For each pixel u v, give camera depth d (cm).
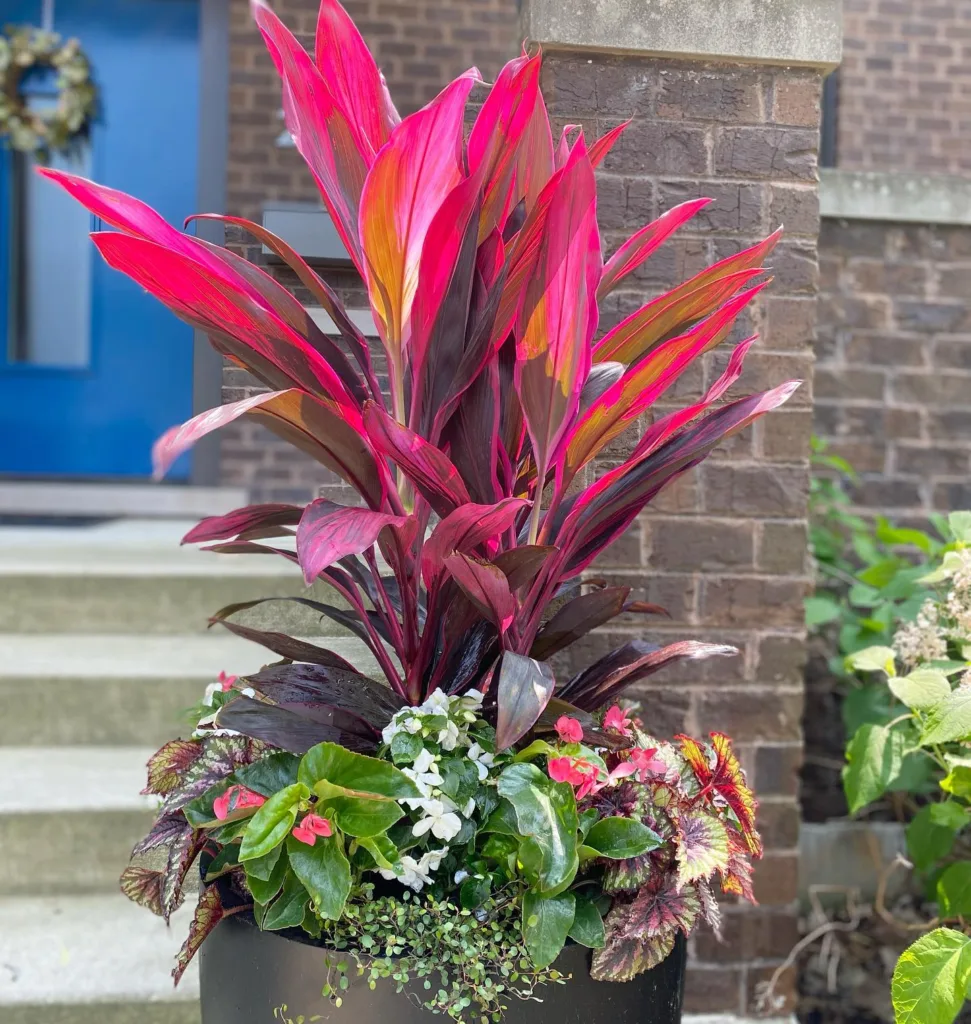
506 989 93
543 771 108
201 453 351
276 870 94
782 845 169
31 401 360
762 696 168
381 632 121
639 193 161
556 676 163
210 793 105
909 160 364
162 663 203
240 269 103
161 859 163
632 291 162
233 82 343
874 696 209
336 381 99
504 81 96
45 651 211
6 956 150
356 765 94
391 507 106
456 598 105
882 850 226
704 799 109
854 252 248
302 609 166
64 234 360
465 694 108
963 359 251
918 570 201
